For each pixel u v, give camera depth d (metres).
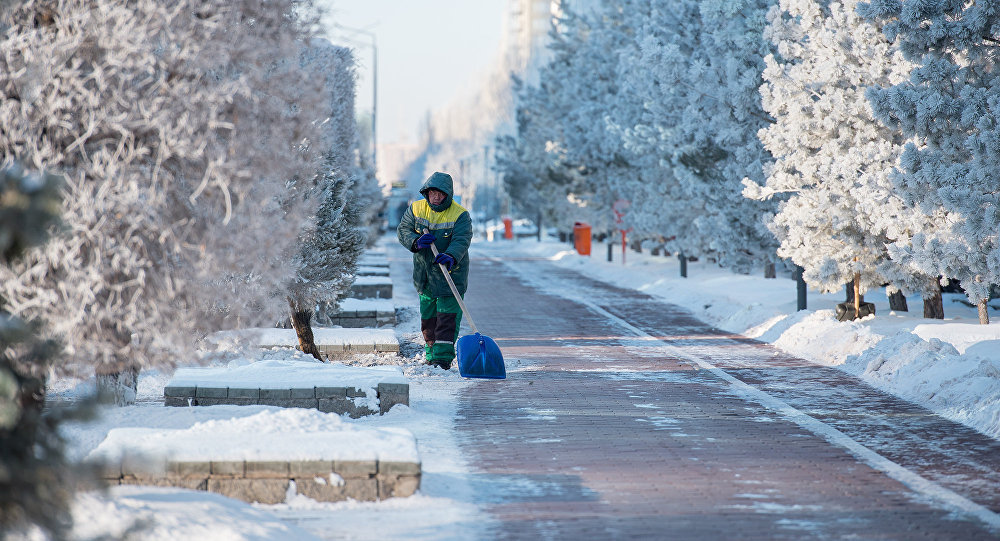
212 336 13.47
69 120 11.62
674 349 29.23
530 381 22.67
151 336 12.52
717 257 51.56
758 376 23.83
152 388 19.67
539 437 16.30
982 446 15.89
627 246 86.19
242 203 12.23
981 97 24.80
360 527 11.02
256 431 12.64
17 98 11.72
